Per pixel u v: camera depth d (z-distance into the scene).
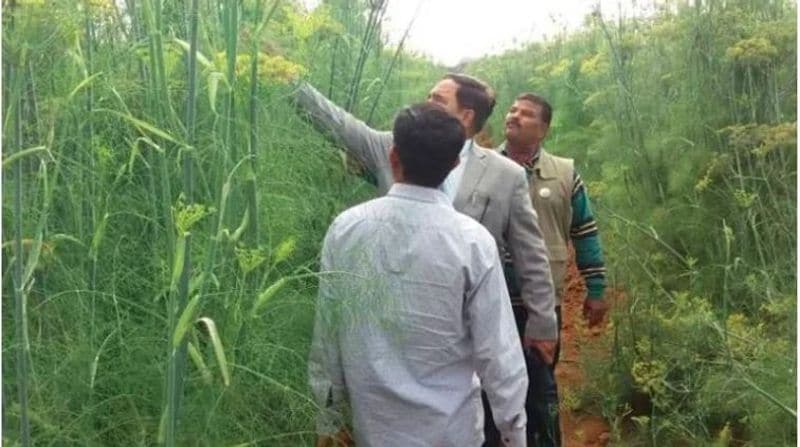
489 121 9.41
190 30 2.95
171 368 2.36
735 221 5.11
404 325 2.61
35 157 2.80
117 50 3.16
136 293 2.88
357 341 2.63
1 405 2.38
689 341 4.29
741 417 4.22
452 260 2.60
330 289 2.64
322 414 2.80
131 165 2.73
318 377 2.76
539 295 3.53
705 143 5.64
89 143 2.86
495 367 2.62
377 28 4.66
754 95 5.46
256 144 3.07
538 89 9.09
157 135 2.90
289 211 3.24
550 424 3.76
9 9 2.39
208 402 2.67
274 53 3.65
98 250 2.83
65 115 2.67
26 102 2.82
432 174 2.65
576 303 6.45
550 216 4.01
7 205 2.70
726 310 4.48
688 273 5.00
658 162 6.01
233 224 2.95
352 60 4.50
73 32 2.71
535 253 3.52
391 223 2.63
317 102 3.60
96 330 2.72
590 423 4.65
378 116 4.85
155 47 2.85
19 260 2.31
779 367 3.86
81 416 2.54
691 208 5.48
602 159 7.03
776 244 4.82
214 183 2.99
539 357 3.59
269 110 3.38
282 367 2.89
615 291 5.24
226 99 2.96
